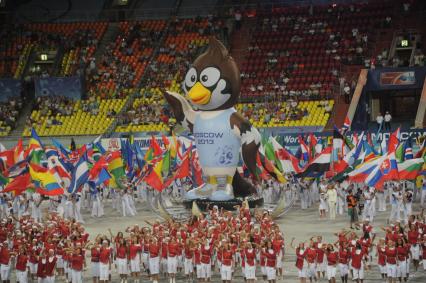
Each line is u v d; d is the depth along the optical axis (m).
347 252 37.59
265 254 38.50
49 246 39.78
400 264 37.66
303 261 37.94
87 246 42.22
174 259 39.00
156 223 42.22
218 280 40.09
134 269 39.22
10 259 39.97
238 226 43.06
